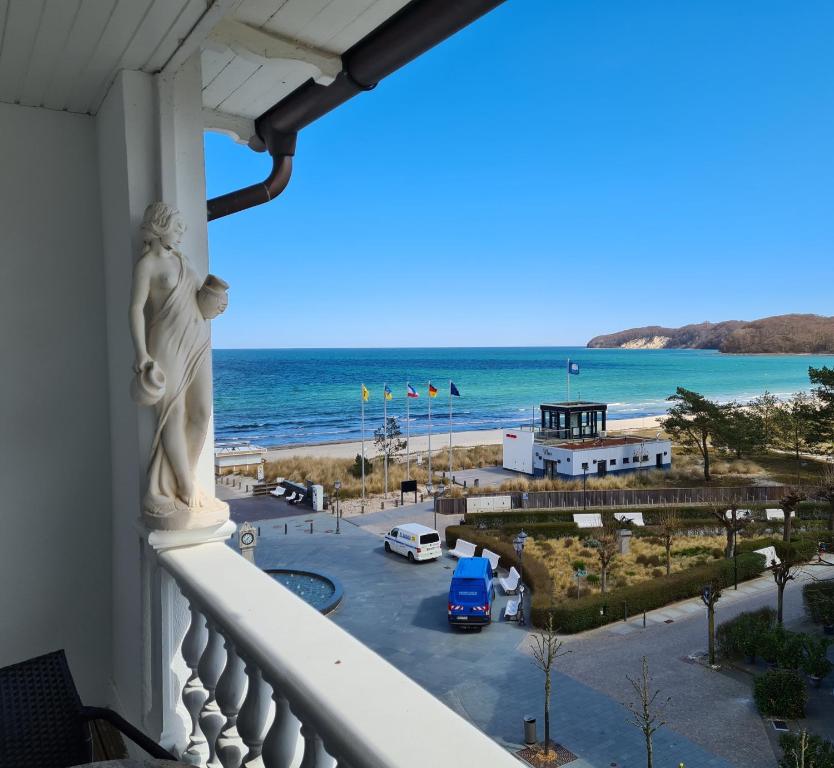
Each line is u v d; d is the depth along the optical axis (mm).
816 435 33094
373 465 51156
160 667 3016
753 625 10336
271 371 156875
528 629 13086
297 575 17922
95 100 3758
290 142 5133
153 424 3115
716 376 151625
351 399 119125
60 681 2295
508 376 157375
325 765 1465
